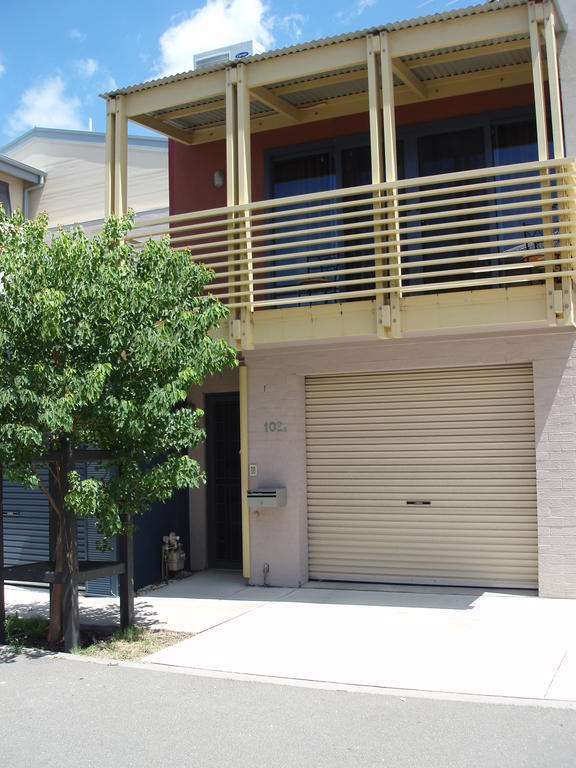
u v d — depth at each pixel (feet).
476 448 30.99
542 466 29.12
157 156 48.93
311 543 33.55
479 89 32.68
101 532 25.00
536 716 17.31
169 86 32.89
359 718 17.48
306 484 33.65
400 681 20.04
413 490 31.91
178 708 18.45
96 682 20.61
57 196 51.52
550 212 25.46
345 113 35.29
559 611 26.99
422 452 31.83
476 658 21.88
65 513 24.29
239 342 30.48
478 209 26.12
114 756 15.79
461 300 27.78
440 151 33.55
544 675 20.21
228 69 31.45
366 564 32.63
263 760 15.42
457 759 15.20
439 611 27.61
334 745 16.03
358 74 32.60
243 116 31.12
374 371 32.40
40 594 34.68
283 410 33.37
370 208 34.81
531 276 26.35
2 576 25.54
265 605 29.68
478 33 27.71
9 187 50.98
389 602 29.25
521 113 32.01
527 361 29.76
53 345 23.07
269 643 24.18
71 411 22.41
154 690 19.84
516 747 15.67
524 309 27.09
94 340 23.27
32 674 21.44
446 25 28.07
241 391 34.24
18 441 22.85
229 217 32.09
